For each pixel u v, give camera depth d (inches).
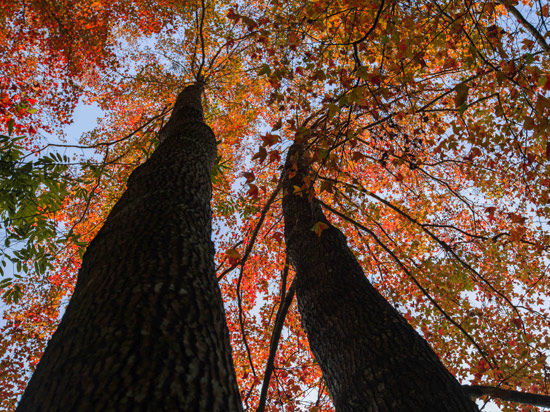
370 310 97.9
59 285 277.6
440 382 75.5
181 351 47.3
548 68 147.9
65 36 307.6
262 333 263.4
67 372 42.7
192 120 170.6
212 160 148.3
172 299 56.4
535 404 103.0
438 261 224.7
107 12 322.7
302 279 120.4
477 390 105.7
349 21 109.5
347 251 127.2
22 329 277.9
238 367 249.8
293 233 139.6
